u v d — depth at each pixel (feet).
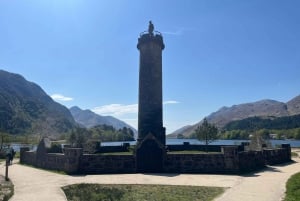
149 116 102.17
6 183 67.56
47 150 101.81
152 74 104.27
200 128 199.72
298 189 57.72
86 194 59.62
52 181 71.05
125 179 74.23
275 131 590.55
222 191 58.95
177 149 133.08
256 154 95.25
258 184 64.23
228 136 431.43
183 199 53.88
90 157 87.81
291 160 120.47
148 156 88.63
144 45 106.22
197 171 86.33
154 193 58.90
